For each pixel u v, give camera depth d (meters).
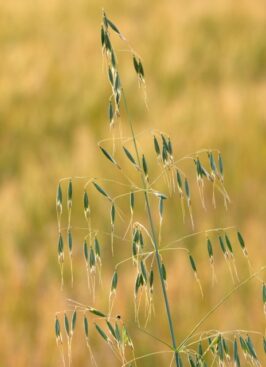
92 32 13.09
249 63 11.95
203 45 12.33
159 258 2.34
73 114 9.88
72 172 7.36
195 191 7.14
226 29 13.36
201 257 5.89
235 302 5.35
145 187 2.36
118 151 7.73
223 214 6.82
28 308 5.43
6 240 6.35
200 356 2.35
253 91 10.23
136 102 10.04
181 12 13.93
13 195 7.21
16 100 10.03
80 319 5.18
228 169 7.64
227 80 11.27
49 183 7.34
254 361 2.36
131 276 5.59
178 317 5.26
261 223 6.57
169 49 11.93
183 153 7.96
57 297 5.36
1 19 13.88
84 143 8.11
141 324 5.20
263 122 8.61
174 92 10.73
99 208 6.96
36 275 5.74
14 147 9.02
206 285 5.49
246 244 5.95
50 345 5.01
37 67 10.95
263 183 7.46
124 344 2.39
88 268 2.37
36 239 6.60
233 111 8.77
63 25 13.93
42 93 10.16
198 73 11.37
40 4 14.52
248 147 7.95
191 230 6.48
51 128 9.59
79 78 10.59
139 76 2.33
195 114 8.89
